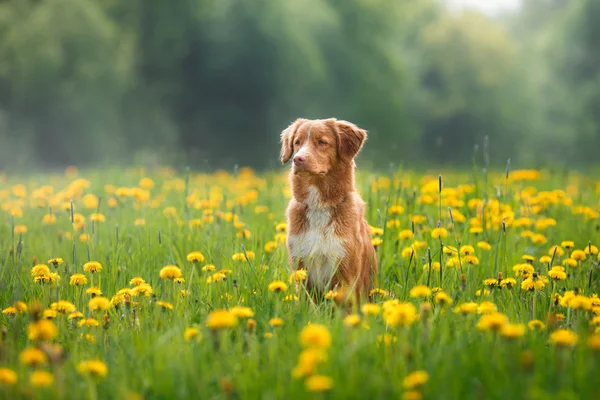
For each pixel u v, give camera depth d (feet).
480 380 14.20
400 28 205.46
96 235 29.07
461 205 31.81
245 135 170.60
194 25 159.02
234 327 16.88
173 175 57.41
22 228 31.12
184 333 16.85
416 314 16.88
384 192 33.01
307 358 12.91
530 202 32.96
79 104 139.13
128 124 153.38
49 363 14.78
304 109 166.81
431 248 26.58
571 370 14.02
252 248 26.40
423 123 226.58
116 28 150.41
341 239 23.72
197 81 166.20
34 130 142.72
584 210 32.35
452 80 229.86
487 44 229.86
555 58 232.94
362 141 25.23
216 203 35.47
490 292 21.02
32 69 134.92
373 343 15.64
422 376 12.89
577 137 228.63
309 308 19.52
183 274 23.80
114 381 14.23
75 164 144.15
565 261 23.02
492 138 231.30
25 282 22.17
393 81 185.57
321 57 166.09
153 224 31.07
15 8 145.18
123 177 48.37
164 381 13.93
